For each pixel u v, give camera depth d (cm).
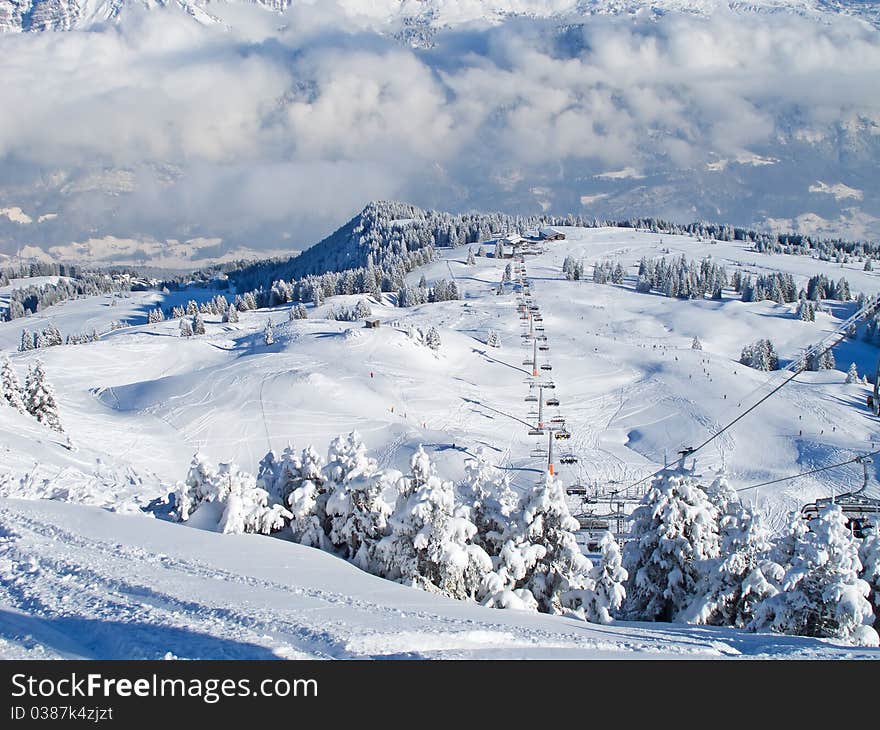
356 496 3005
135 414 10262
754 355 14875
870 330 17638
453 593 2720
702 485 3384
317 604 1834
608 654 1659
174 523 2800
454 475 8212
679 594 3175
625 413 11388
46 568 1930
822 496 8131
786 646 1906
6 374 6744
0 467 3884
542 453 9300
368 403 10869
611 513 6906
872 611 2609
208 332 17500
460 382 12588
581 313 19175
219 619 1605
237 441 9481
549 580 3047
